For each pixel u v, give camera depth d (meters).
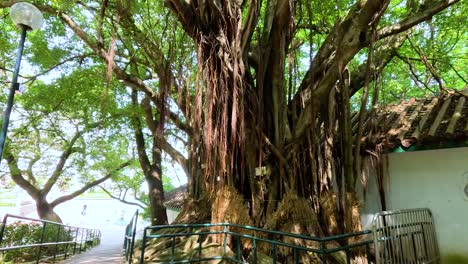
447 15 7.66
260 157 5.79
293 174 5.82
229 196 5.72
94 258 9.23
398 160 6.51
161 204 11.84
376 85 6.98
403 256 4.82
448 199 5.87
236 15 5.88
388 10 7.91
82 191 17.42
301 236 3.83
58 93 10.51
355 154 6.20
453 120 5.79
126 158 18.14
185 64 6.68
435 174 6.07
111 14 7.51
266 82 6.23
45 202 15.55
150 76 10.47
